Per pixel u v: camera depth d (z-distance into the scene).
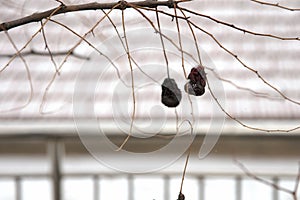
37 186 1.92
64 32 1.40
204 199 1.83
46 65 1.66
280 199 1.83
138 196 1.85
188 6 1.64
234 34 1.68
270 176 1.82
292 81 1.56
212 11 1.73
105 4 0.96
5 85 1.60
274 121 1.47
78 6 0.97
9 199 1.90
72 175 1.86
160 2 0.97
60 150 1.81
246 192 1.83
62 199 1.86
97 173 1.86
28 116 1.50
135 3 0.97
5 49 1.50
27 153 1.88
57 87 1.58
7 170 1.88
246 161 1.80
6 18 1.31
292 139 1.49
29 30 1.49
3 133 1.51
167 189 1.83
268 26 1.72
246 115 1.46
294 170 1.80
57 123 1.50
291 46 1.70
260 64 1.61
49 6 1.31
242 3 1.79
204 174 1.82
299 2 1.84
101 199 1.87
